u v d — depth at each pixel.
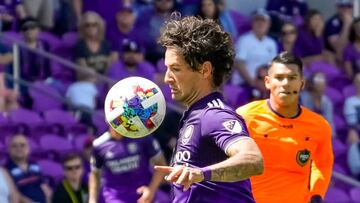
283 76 15.47
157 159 21.14
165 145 25.97
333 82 33.56
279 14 33.38
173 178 9.06
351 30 34.47
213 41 9.99
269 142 15.47
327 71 33.56
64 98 28.00
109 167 20.92
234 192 10.04
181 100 10.18
